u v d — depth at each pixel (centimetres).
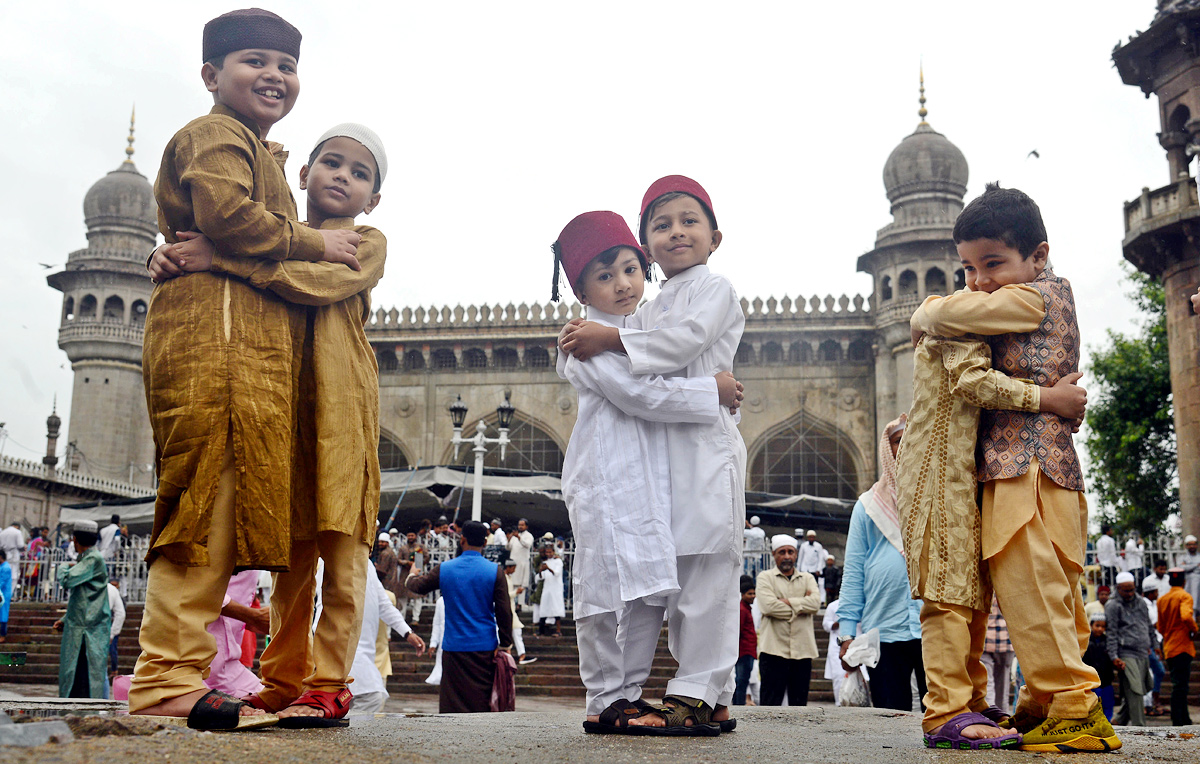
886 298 3362
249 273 295
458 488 2506
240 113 319
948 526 294
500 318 3503
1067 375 292
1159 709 1305
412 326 3506
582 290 356
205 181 287
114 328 3716
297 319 312
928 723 292
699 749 265
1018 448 287
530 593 2000
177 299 292
